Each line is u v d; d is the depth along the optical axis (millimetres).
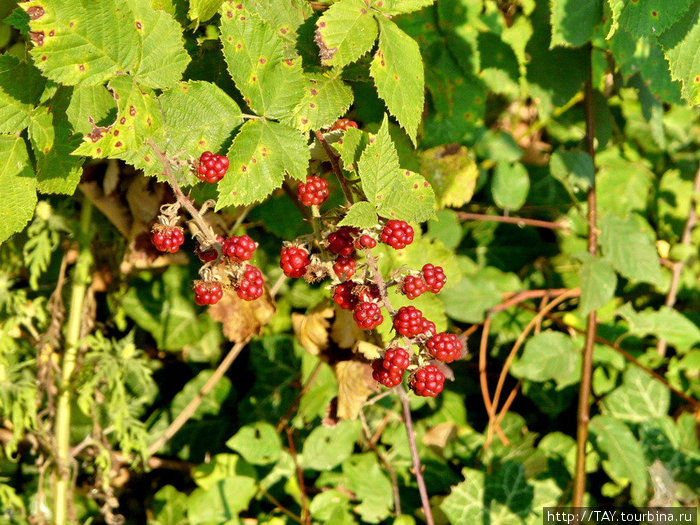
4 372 906
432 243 894
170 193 831
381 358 668
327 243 685
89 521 918
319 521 919
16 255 927
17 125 681
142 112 665
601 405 966
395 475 940
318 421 965
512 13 864
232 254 656
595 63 903
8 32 788
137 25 658
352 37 697
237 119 692
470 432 960
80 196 884
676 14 689
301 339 836
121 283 939
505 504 907
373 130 817
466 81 861
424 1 711
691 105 752
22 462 965
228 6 681
